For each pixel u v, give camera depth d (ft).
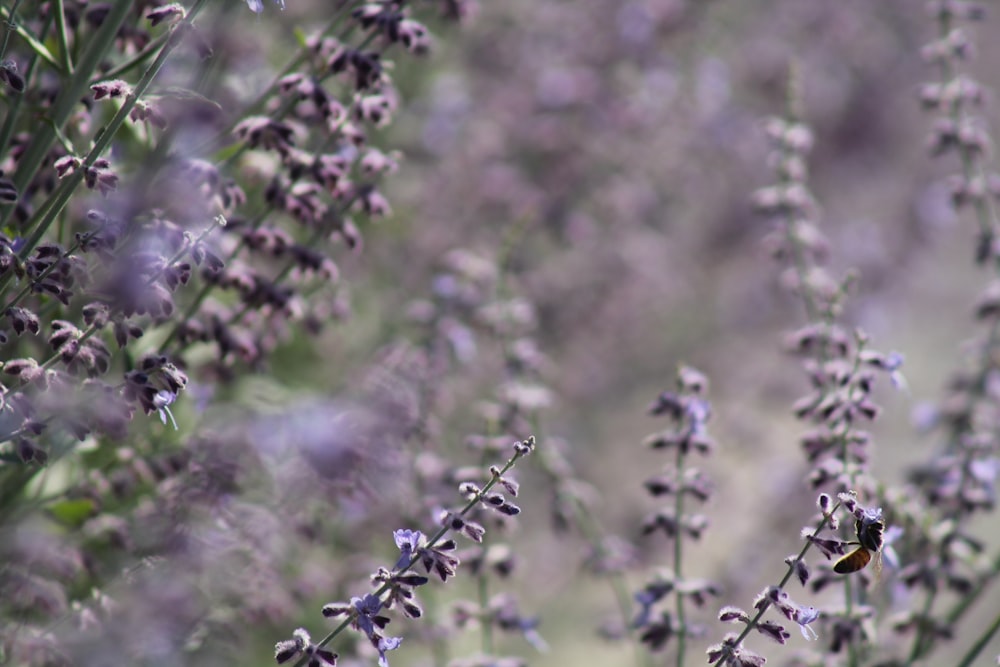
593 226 32.94
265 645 21.43
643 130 34.27
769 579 28.68
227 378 18.75
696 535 17.13
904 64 46.19
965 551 19.25
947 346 43.73
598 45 33.76
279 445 18.61
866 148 44.70
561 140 33.24
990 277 46.98
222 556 16.26
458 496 19.15
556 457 20.81
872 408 16.19
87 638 14.70
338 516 20.36
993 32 54.95
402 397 19.27
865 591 17.34
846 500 12.68
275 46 24.03
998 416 21.21
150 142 16.85
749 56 42.83
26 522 16.05
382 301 28.07
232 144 16.88
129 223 13.67
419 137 30.60
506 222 32.40
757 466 33.73
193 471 16.35
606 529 31.68
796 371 35.73
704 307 39.91
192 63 17.13
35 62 14.96
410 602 12.34
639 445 35.40
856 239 40.29
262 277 16.69
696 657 23.62
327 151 18.72
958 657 25.88
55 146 15.80
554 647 29.50
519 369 21.47
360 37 21.76
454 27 32.01
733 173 39.14
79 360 12.50
